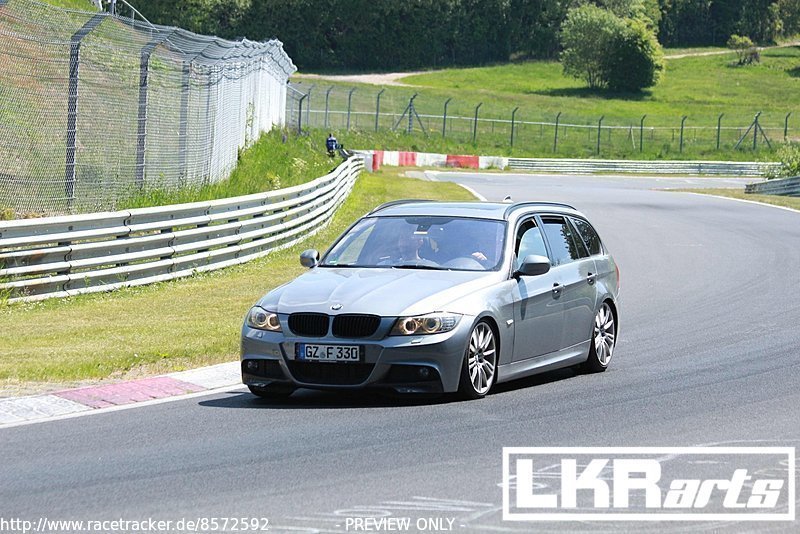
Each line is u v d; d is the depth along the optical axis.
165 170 74.81
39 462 24.70
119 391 33.25
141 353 38.25
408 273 33.38
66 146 63.94
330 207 95.50
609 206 127.44
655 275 70.38
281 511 20.86
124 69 74.75
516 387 35.03
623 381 36.38
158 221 59.75
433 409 30.95
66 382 34.56
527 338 34.19
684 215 116.88
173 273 60.44
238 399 32.62
